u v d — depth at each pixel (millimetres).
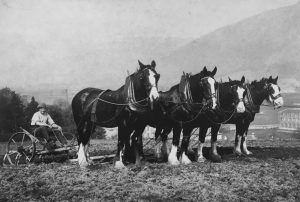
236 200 6910
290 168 10273
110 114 10234
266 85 13398
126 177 8922
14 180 8766
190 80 10516
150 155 12695
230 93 12312
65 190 7738
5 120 22172
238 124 12914
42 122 11125
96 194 7367
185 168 10047
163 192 7473
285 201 6895
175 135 10773
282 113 46281
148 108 9992
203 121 11070
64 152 11516
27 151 10812
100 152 13906
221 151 14188
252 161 11422
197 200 6895
